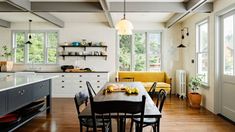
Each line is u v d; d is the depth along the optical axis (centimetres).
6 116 335
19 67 754
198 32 593
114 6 471
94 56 750
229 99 423
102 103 195
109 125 237
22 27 752
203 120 420
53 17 639
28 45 757
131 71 749
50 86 475
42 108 444
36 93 392
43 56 758
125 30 369
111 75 749
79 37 747
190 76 650
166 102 600
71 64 752
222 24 452
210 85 496
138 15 630
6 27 744
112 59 748
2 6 476
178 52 748
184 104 573
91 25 746
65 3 476
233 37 408
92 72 689
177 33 747
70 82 690
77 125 390
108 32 746
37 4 474
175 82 747
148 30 750
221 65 458
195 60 600
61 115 461
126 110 195
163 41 748
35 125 390
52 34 755
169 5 474
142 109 195
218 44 462
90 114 203
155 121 268
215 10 465
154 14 616
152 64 764
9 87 273
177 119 426
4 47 751
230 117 419
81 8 475
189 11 477
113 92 310
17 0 414
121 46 762
